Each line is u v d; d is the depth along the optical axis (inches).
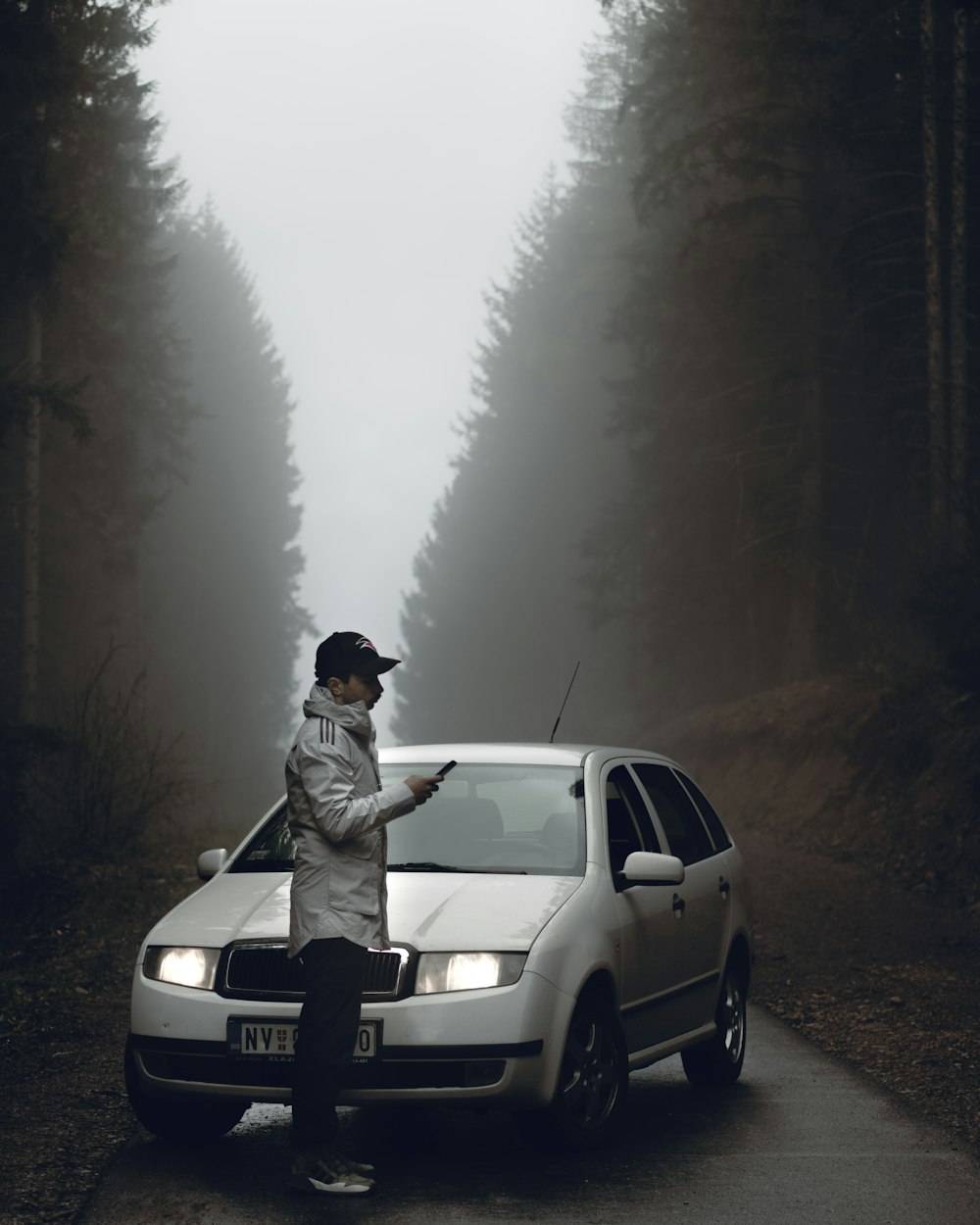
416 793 232.7
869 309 1026.7
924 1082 311.9
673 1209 222.5
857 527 1184.2
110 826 787.4
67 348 1328.7
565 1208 222.7
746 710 1165.1
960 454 876.6
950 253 997.8
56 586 1400.1
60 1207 221.9
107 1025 379.9
